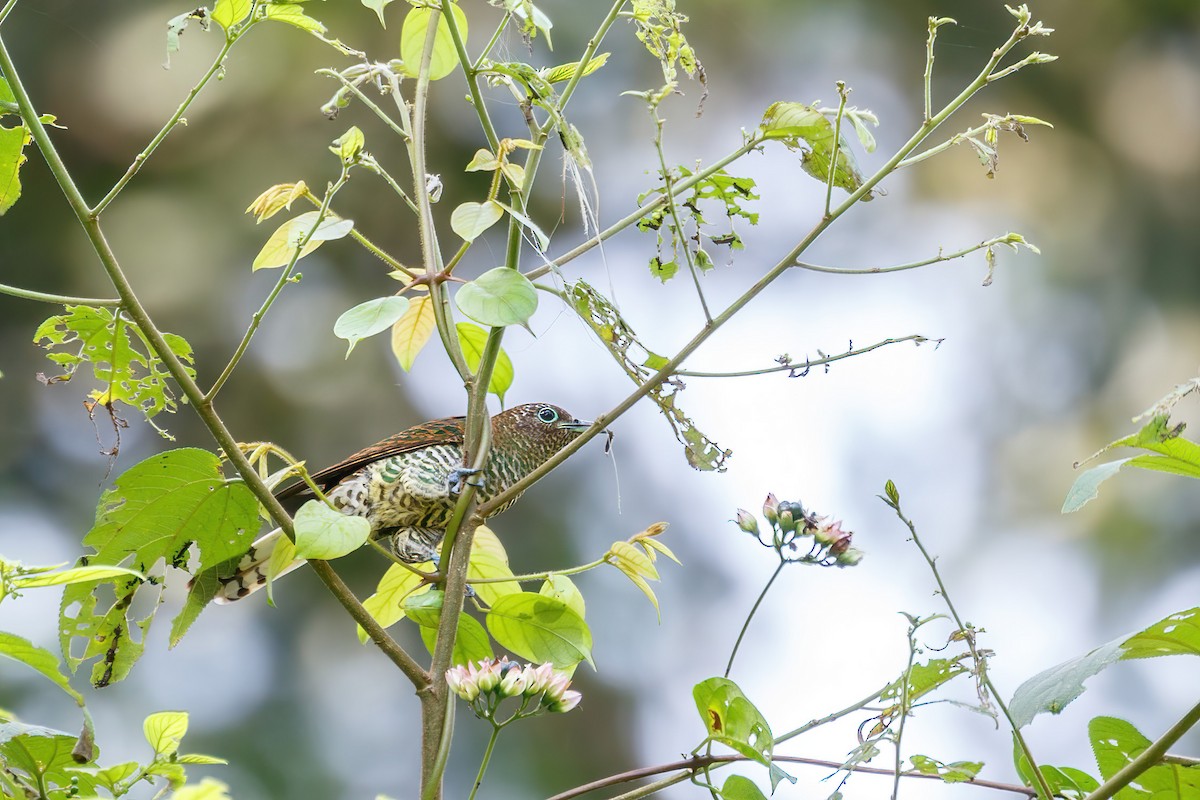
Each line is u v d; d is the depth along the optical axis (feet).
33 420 43.78
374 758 41.14
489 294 12.41
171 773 12.25
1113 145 52.60
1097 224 52.16
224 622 41.42
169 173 46.44
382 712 41.88
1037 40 52.24
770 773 12.26
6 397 43.62
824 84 51.93
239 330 45.39
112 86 46.24
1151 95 52.44
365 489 20.31
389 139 47.42
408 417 45.62
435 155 47.11
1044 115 52.70
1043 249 52.13
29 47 45.83
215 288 45.47
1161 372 50.26
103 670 13.91
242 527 13.69
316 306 46.29
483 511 13.44
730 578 46.55
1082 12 52.37
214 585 14.47
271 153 46.80
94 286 45.06
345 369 45.62
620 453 47.14
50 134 45.70
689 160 50.01
